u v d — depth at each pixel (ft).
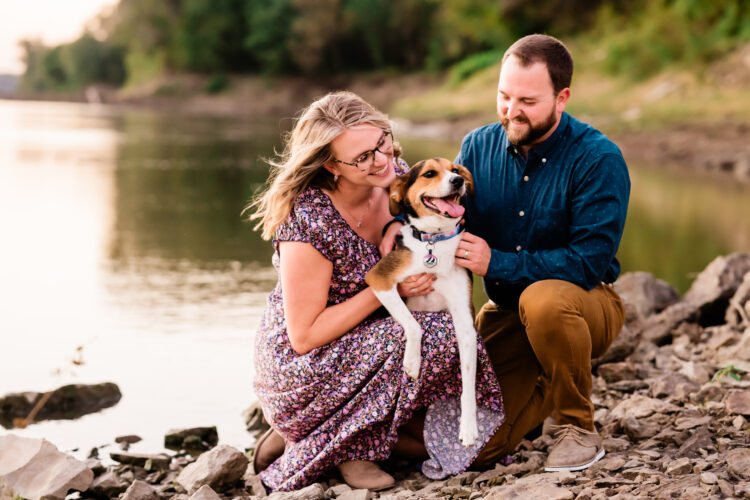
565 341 10.02
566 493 8.86
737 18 71.36
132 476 11.41
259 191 39.52
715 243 27.12
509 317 11.30
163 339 17.24
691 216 32.32
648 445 10.46
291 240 10.39
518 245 11.05
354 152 10.25
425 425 10.60
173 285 21.62
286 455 10.77
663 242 27.35
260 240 27.89
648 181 42.57
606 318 10.85
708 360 14.42
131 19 206.69
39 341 17.06
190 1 182.39
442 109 90.79
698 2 74.64
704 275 17.47
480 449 10.37
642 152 53.16
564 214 10.69
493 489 9.15
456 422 10.61
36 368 15.53
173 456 12.31
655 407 11.66
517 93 10.17
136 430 13.14
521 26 111.45
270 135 79.87
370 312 10.52
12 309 19.27
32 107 164.76
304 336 10.32
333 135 10.16
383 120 10.56
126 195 37.68
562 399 10.31
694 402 11.98
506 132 11.01
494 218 11.20
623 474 9.41
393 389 10.12
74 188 39.42
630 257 25.13
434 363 10.18
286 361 10.53
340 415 10.35
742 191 39.19
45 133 77.15
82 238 27.66
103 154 56.80
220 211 33.81
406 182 10.68
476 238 10.60
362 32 156.35
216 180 43.80
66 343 16.94
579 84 78.38
